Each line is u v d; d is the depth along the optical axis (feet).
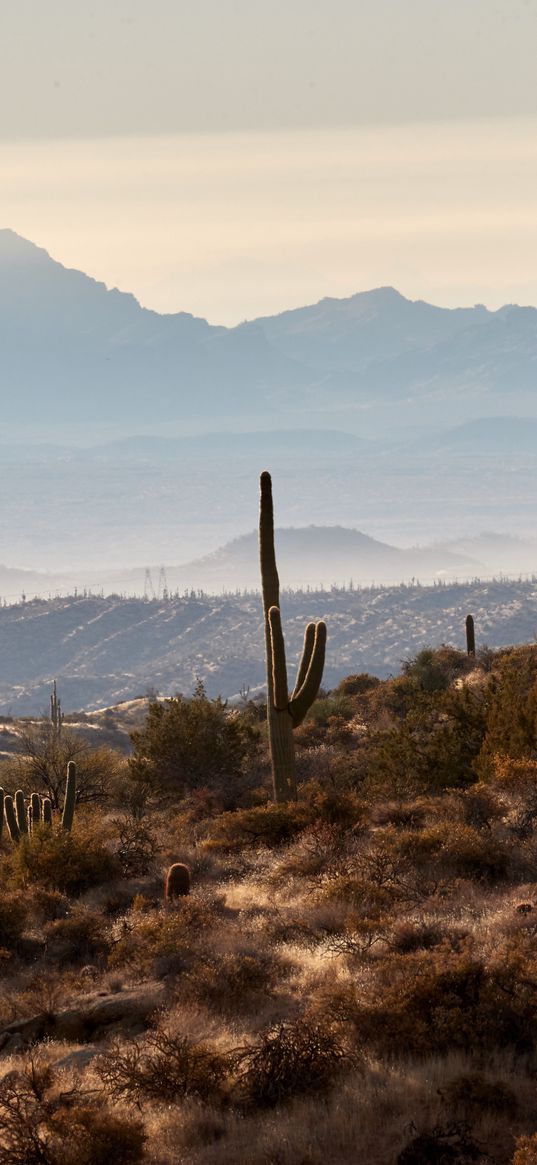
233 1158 43.50
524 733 113.80
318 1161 42.22
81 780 164.76
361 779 136.36
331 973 60.13
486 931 61.62
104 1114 46.01
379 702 199.41
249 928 72.54
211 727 158.30
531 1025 49.37
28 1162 44.24
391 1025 50.80
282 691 113.29
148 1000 61.31
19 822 122.21
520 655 191.42
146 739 160.97
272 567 113.29
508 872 78.64
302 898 79.66
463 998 51.55
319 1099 47.21
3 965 75.00
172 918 74.59
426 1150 40.75
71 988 66.85
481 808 94.58
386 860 80.28
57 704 189.06
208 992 59.52
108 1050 55.77
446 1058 49.24
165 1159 44.52
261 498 112.27
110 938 78.48
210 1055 50.52
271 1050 49.47
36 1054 56.49
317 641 113.80
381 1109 44.91
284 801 113.39
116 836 114.52
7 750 268.62
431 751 119.44
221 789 147.95
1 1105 48.24
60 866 97.66
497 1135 42.22
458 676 205.98
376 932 64.49
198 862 100.01
